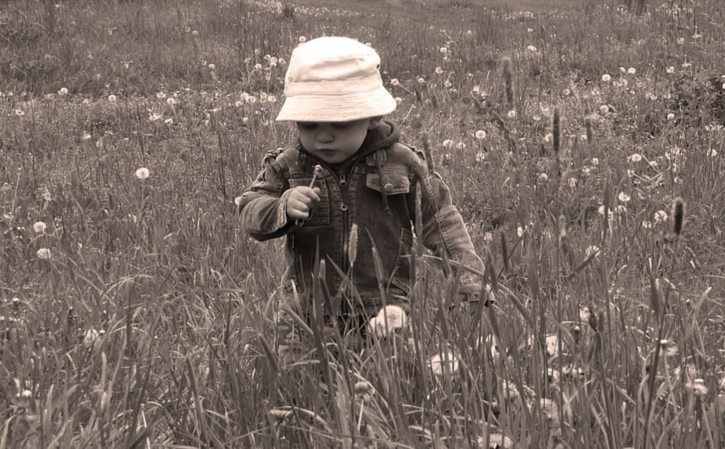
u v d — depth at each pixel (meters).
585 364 2.39
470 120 8.30
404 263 3.39
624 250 4.23
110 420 2.52
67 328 3.32
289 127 7.89
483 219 5.54
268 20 17.36
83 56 13.91
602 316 2.28
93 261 4.55
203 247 4.92
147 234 5.13
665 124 8.12
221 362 2.96
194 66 13.56
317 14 19.27
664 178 5.99
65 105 10.50
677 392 2.64
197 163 7.04
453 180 6.24
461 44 14.74
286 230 3.21
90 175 6.62
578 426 2.35
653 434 2.39
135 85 12.88
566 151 6.14
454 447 2.29
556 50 13.45
